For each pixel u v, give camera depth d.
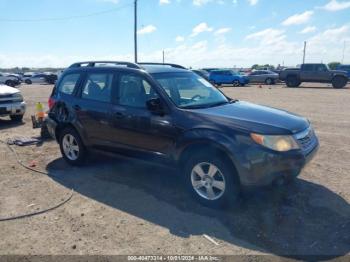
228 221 4.13
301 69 29.98
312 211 4.34
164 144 4.79
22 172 5.97
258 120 4.38
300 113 12.62
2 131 9.61
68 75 6.29
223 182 4.34
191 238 3.78
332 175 5.60
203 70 41.25
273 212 4.32
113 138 5.43
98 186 5.28
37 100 18.58
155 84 4.96
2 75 36.62
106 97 5.54
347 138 8.27
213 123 4.38
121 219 4.22
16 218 4.27
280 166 4.11
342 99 18.08
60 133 6.35
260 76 37.34
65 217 4.29
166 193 4.98
